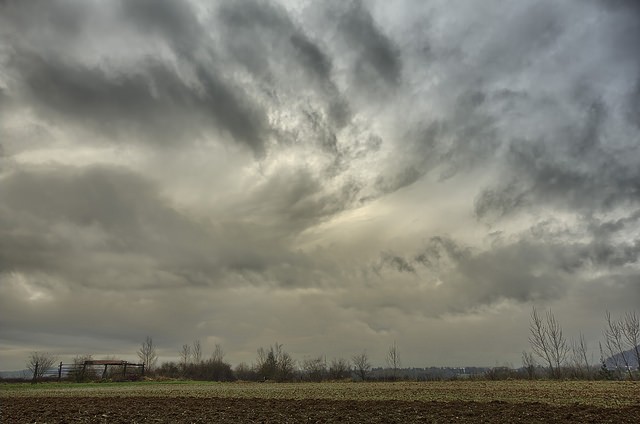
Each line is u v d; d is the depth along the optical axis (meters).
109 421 22.45
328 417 23.27
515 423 20.11
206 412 25.66
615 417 21.23
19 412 26.16
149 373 91.19
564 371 71.94
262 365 94.12
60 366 76.75
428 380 72.25
